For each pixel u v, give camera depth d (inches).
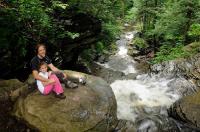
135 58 1005.2
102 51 962.1
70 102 265.7
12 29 349.1
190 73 454.6
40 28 396.2
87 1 556.1
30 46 394.6
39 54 267.3
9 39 345.4
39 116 245.9
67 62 573.0
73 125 243.8
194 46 600.4
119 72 733.9
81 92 289.1
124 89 436.5
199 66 464.1
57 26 452.1
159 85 441.7
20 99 273.7
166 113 345.7
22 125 251.6
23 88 290.4
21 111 256.2
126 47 1183.6
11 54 355.3
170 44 843.4
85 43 536.4
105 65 863.7
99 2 684.7
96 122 255.1
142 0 1170.0
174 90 412.5
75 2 506.3
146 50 1080.8
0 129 247.6
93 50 859.4
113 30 951.6
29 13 363.3
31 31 384.8
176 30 803.4
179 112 306.0
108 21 919.0
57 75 289.7
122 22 1782.7
